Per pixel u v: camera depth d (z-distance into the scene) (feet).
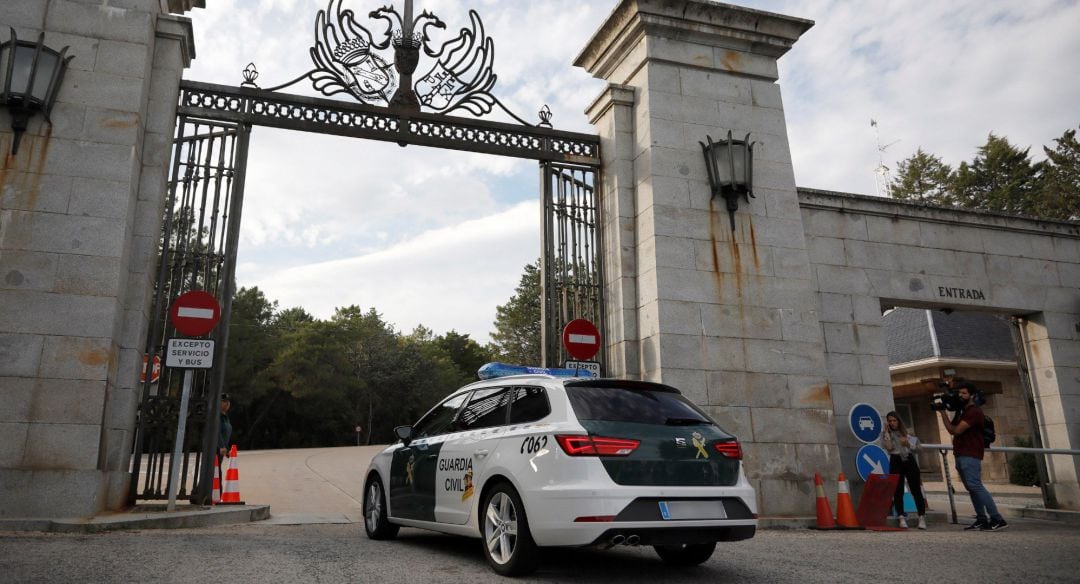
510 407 18.51
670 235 34.55
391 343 236.22
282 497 42.78
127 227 28.02
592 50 40.32
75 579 14.57
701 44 37.96
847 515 30.04
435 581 15.62
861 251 40.68
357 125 33.76
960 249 43.01
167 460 73.97
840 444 37.11
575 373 23.94
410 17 35.60
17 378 25.57
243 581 14.89
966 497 55.36
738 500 16.81
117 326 27.37
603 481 15.40
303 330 186.80
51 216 27.12
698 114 36.86
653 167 35.17
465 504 18.65
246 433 182.19
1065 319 44.11
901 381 79.66
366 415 219.20
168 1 33.94
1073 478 41.47
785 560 19.92
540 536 15.60
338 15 34.47
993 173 145.38
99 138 28.22
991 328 81.30
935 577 17.08
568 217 36.78
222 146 31.91
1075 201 125.39
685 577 16.94
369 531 23.93
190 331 27.22
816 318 35.99
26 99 27.02
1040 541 25.35
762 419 33.60
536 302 212.84
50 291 26.50
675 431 16.83
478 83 36.11
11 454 24.97
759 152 37.55
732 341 34.14
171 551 18.83
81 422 25.80
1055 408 42.75
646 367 33.71
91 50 28.96
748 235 35.91
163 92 30.89
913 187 152.76
